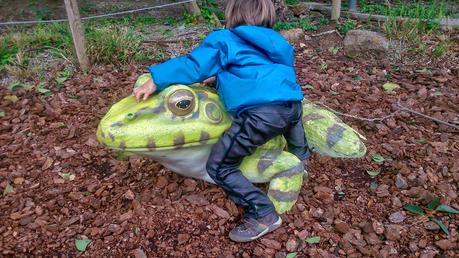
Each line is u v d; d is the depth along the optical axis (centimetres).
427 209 276
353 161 317
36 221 269
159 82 233
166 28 560
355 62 473
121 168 311
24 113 385
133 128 230
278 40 244
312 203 280
